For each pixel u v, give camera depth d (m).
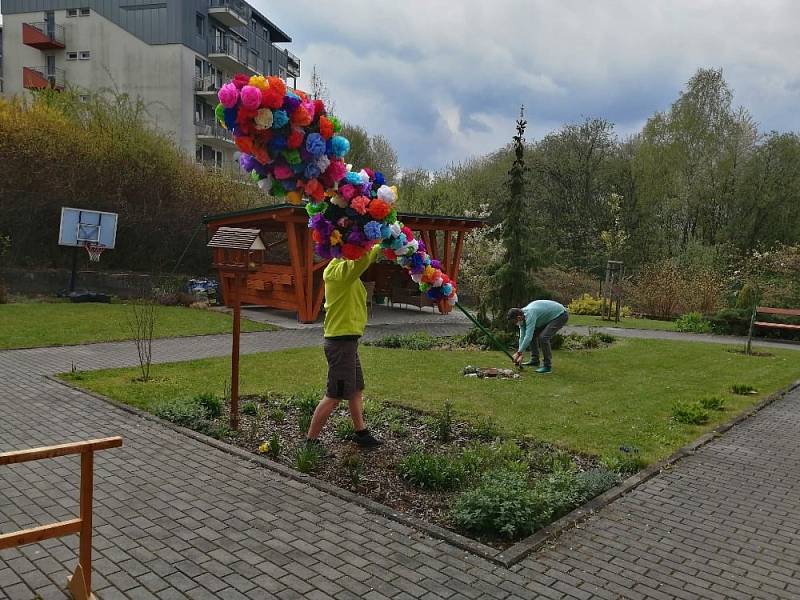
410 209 31.08
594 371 9.95
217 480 4.73
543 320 9.66
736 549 3.86
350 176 4.70
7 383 7.81
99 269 19.16
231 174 23.20
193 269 20.69
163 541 3.73
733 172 32.91
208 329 13.49
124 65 35.44
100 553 3.57
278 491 4.55
